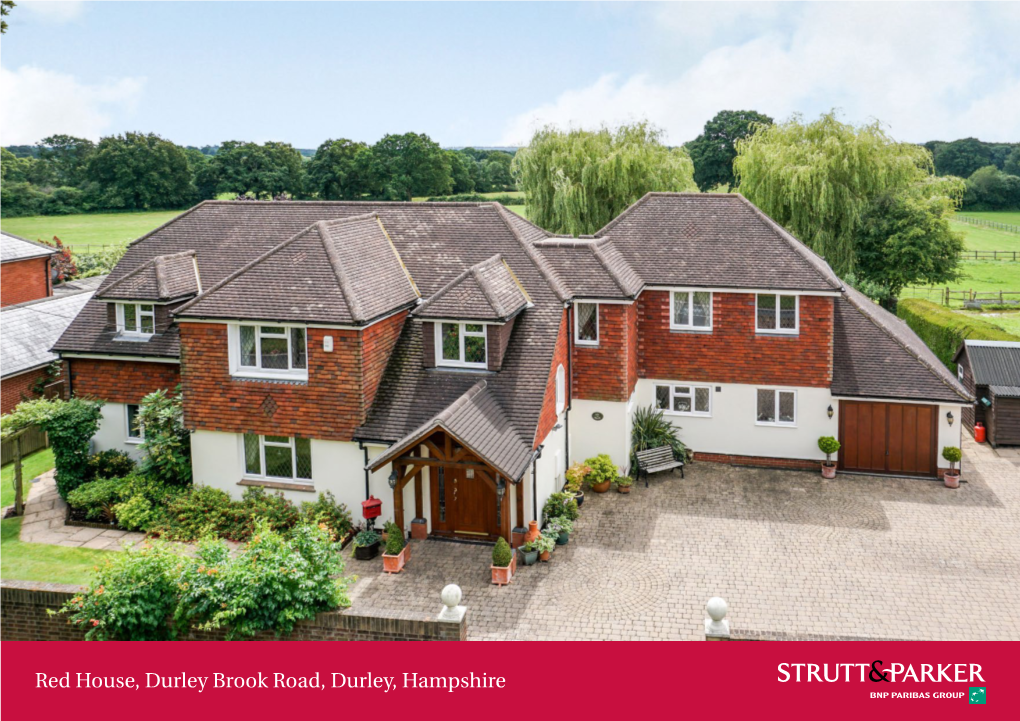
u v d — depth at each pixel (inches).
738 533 900.6
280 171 5128.0
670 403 1133.1
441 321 916.6
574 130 2075.5
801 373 1071.0
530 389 897.5
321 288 906.7
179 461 962.7
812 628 709.9
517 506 854.5
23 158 5502.0
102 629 599.8
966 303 2223.2
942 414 1042.1
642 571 816.9
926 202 1936.5
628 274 1076.5
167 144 5088.6
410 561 840.3
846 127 1893.5
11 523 957.2
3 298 1678.2
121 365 1046.4
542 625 716.7
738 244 1111.0
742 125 3973.9
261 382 909.2
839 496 999.0
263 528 658.8
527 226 1180.5
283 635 605.3
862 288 1846.7
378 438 872.3
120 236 4087.1
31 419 972.6
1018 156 5236.2
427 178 4571.9
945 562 826.2
